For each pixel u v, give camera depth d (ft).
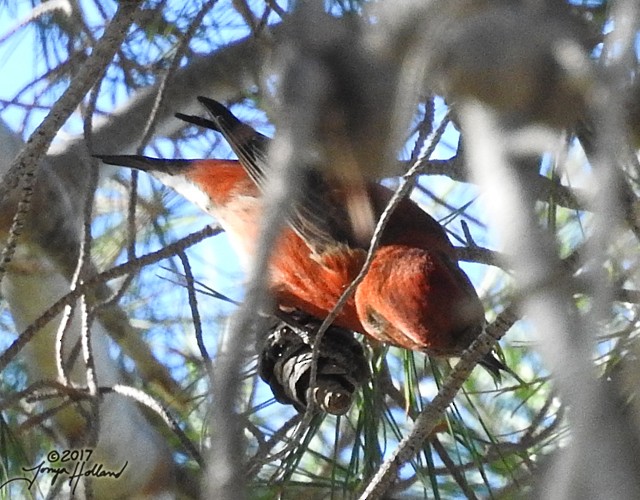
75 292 16.48
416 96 8.52
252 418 20.74
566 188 13.64
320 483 19.03
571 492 6.81
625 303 15.14
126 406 22.24
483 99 7.94
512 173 7.72
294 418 17.99
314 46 8.47
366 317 19.03
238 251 21.17
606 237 7.35
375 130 8.70
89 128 17.06
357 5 11.71
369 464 17.87
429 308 17.84
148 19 20.45
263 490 19.01
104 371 22.11
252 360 18.80
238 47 21.76
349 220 19.22
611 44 8.06
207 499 6.88
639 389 8.81
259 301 7.47
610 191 7.28
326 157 8.97
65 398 19.11
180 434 16.06
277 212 7.65
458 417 18.16
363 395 18.39
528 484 15.93
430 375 20.84
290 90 8.10
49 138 14.88
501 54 7.86
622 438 6.88
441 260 18.72
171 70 18.03
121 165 21.99
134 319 24.02
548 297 7.41
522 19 7.94
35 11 20.44
